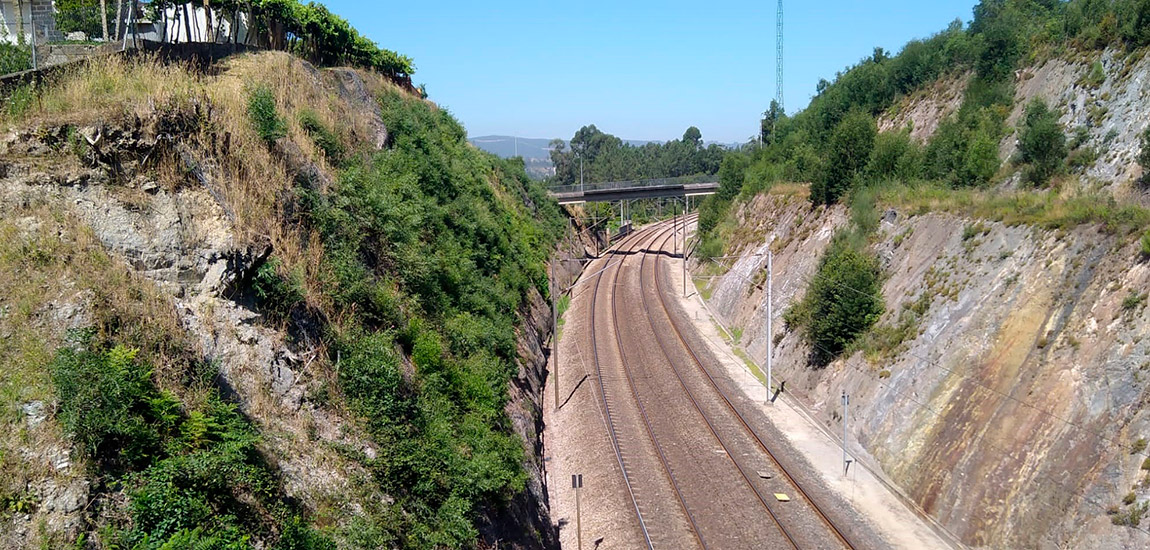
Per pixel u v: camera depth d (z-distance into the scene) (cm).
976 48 4556
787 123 7519
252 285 1359
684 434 2673
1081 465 1677
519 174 6100
